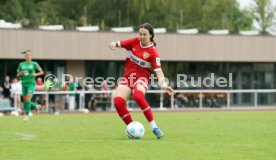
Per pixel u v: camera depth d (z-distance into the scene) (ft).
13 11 587.27
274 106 437.58
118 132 165.07
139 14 624.18
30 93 223.92
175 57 417.28
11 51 376.27
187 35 419.54
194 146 127.13
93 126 190.08
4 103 321.52
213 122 211.82
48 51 386.11
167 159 107.45
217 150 120.37
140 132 142.82
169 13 630.33
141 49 143.74
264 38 437.99
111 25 646.33
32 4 629.10
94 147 124.47
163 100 387.14
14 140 140.56
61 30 388.98
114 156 110.83
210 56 425.69
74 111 341.00
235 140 141.08
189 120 225.56
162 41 414.00
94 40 396.37
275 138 146.61
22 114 307.58
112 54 399.65
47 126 190.70
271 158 109.40
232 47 430.61
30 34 380.99
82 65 405.80
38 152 116.57
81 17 641.81
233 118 241.14
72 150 119.44
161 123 205.57
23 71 223.51
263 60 438.81
